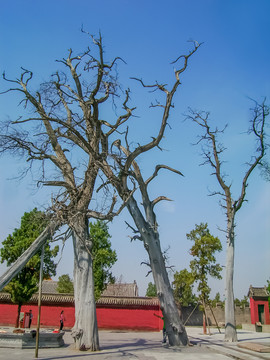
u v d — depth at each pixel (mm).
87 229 16797
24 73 18344
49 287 49594
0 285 14141
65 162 17500
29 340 16250
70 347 16234
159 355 13781
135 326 32500
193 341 18781
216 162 20656
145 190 18375
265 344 16094
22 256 14711
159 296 17406
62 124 15977
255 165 19891
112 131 18406
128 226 17891
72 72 18312
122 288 45281
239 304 45844
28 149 16641
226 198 20266
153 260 17594
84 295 15633
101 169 16375
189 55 17781
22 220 27781
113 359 12516
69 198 16312
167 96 17750
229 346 15977
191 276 25812
